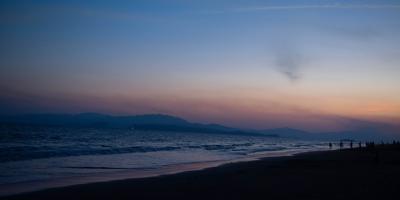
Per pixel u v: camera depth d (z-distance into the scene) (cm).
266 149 8538
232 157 5122
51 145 5931
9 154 3900
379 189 1858
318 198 1648
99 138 9950
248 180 2314
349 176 2459
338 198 1633
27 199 1719
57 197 1772
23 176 2500
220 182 2236
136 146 7050
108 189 1995
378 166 3247
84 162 3597
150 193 1867
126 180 2366
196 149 7244
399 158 4375
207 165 3675
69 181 2342
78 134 11906
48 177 2505
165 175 2688
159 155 5069
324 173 2683
